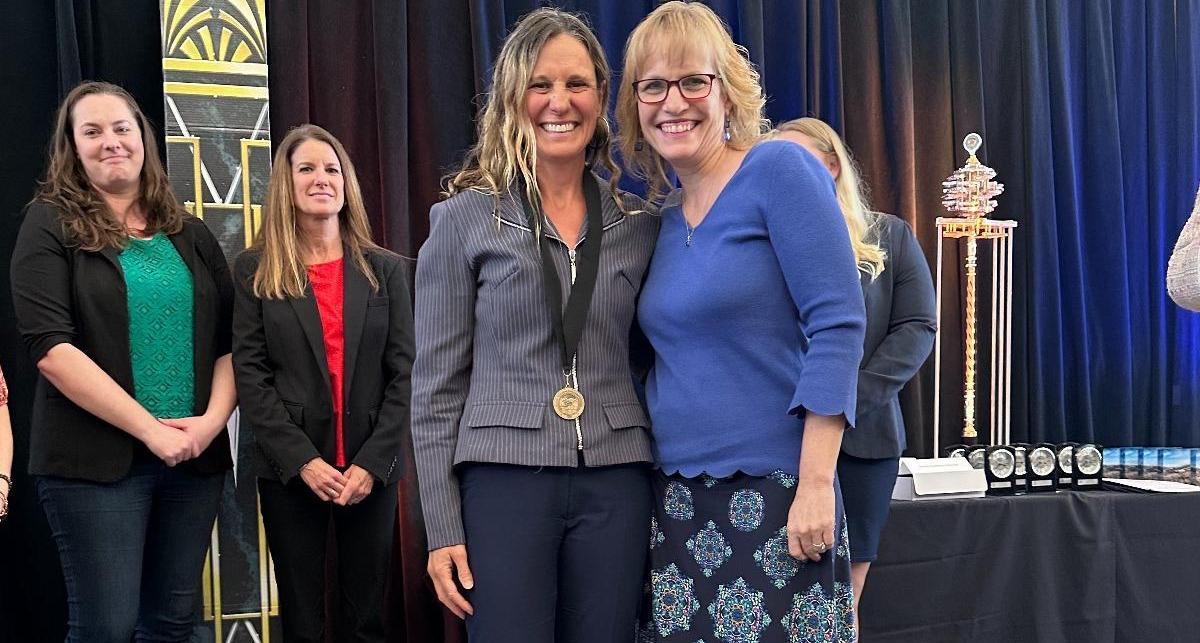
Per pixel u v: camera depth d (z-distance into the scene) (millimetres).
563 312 1537
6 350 2764
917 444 3449
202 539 2299
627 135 1655
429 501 1537
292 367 2336
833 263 1412
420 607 3035
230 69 2754
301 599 2338
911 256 2258
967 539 2586
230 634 2660
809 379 1392
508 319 1526
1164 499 2707
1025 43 3639
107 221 2203
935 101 3641
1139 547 2693
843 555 1472
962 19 3654
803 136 2123
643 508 1575
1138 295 3787
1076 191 3697
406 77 3068
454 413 1566
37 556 2766
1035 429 3584
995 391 3574
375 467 2324
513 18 3260
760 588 1465
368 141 3109
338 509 2396
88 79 2846
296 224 2457
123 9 2869
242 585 2668
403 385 2432
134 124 2264
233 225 2738
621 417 1541
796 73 3465
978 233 3271
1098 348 3734
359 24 3092
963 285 3646
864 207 2236
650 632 1672
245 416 2316
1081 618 2641
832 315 1398
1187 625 2709
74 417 2107
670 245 1591
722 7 3443
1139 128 3789
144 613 2287
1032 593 2623
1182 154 3754
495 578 1479
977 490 2635
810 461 1408
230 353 2398
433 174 3156
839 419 1406
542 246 1537
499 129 1594
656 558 1589
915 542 2539
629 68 1563
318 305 2410
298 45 2943
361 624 2395
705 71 1508
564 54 1547
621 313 1581
